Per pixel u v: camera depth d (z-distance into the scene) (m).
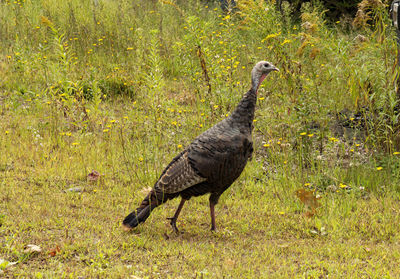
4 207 7.20
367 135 10.23
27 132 10.26
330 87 11.88
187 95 12.86
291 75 9.97
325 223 7.30
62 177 8.52
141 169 9.01
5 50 15.59
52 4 18.17
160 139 10.03
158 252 6.21
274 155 9.41
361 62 10.23
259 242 6.77
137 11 17.67
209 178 6.56
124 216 7.27
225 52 12.49
